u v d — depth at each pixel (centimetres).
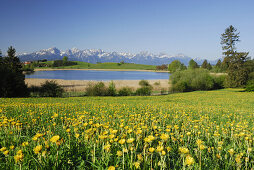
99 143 320
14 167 229
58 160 245
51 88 3453
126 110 1008
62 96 3575
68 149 290
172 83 5478
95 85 3897
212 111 1184
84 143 328
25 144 282
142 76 12231
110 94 3866
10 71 3453
